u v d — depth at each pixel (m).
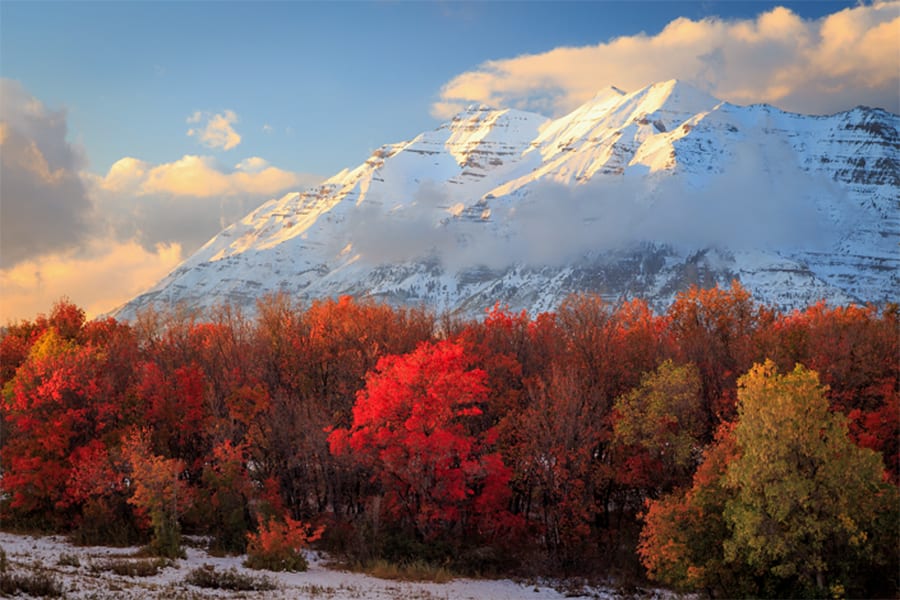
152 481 54.12
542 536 66.06
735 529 43.41
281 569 52.03
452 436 58.25
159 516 53.50
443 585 51.62
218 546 58.12
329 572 53.72
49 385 63.97
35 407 64.38
